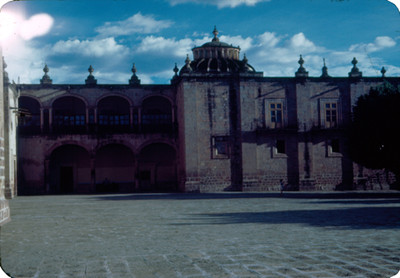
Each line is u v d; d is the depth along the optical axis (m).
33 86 43.44
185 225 15.30
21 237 12.63
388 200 26.80
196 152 40.81
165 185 46.97
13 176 38.22
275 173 41.59
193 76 41.25
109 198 33.56
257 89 41.88
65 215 19.75
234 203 25.91
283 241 11.30
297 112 42.03
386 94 34.50
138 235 12.88
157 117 46.38
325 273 7.53
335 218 16.75
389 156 33.97
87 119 43.91
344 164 42.38
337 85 42.84
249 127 41.50
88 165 46.16
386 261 8.56
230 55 47.03
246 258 9.00
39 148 42.91
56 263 8.67
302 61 42.69
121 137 44.28
